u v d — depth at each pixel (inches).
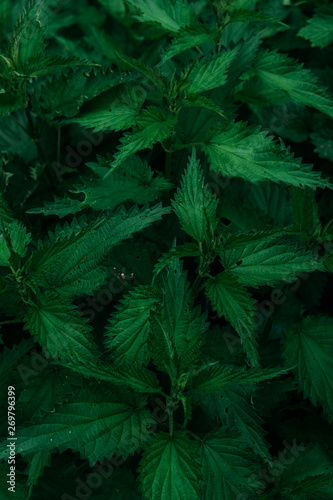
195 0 35.8
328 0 35.9
